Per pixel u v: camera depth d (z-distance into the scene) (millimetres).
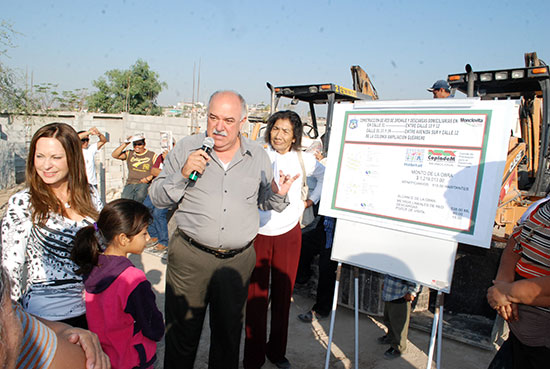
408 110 2490
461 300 3869
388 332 3410
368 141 2635
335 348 3369
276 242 2969
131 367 1996
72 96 15289
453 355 3289
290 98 7336
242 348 3467
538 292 1755
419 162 2428
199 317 2494
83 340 1179
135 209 2000
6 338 788
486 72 5070
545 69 4727
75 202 1982
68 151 1901
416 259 2426
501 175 2164
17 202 1870
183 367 2537
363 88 7879
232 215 2355
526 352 1912
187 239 2398
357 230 2652
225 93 2260
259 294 2980
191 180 2221
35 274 1893
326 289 3830
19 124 11008
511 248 2143
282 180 2484
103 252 1997
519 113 6207
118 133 12125
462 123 2305
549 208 1871
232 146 2420
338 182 2723
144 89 20906
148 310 1998
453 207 2291
